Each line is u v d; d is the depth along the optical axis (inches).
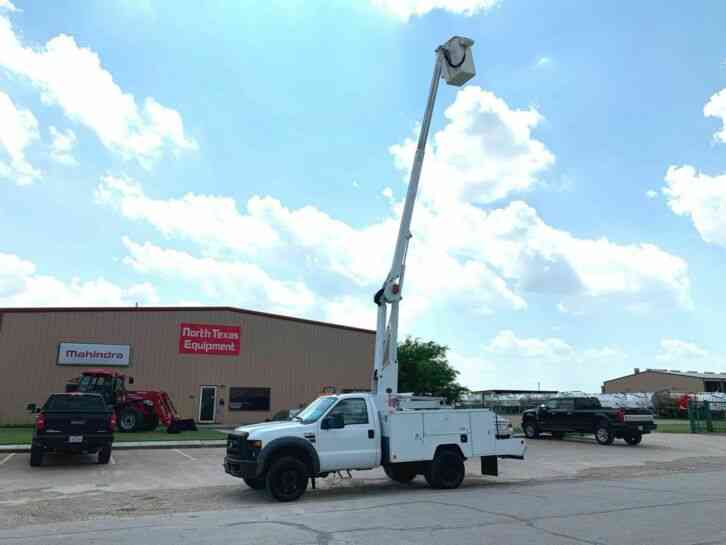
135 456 742.5
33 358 1275.8
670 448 947.3
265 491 489.1
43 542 301.4
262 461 440.8
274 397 1488.7
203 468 643.5
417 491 491.5
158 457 735.1
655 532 314.7
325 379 1556.3
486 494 468.1
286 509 401.1
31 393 1263.5
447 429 518.3
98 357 1326.3
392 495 468.4
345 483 546.9
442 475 505.0
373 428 492.4
